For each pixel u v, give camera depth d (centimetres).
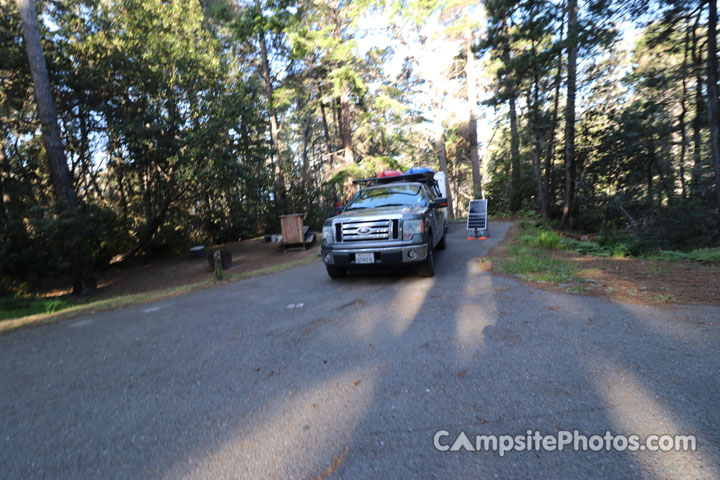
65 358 402
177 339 438
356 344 381
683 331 349
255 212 2077
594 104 1500
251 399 286
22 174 1320
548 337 358
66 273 1515
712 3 1058
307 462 209
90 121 1549
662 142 1387
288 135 3728
